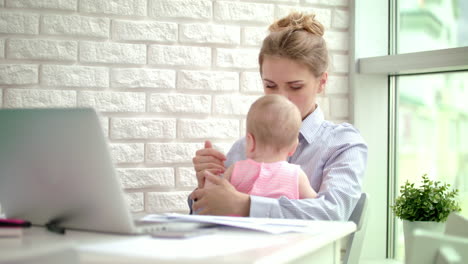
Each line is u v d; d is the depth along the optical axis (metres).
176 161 2.83
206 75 2.89
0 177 1.21
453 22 2.90
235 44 2.94
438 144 3.02
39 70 2.64
